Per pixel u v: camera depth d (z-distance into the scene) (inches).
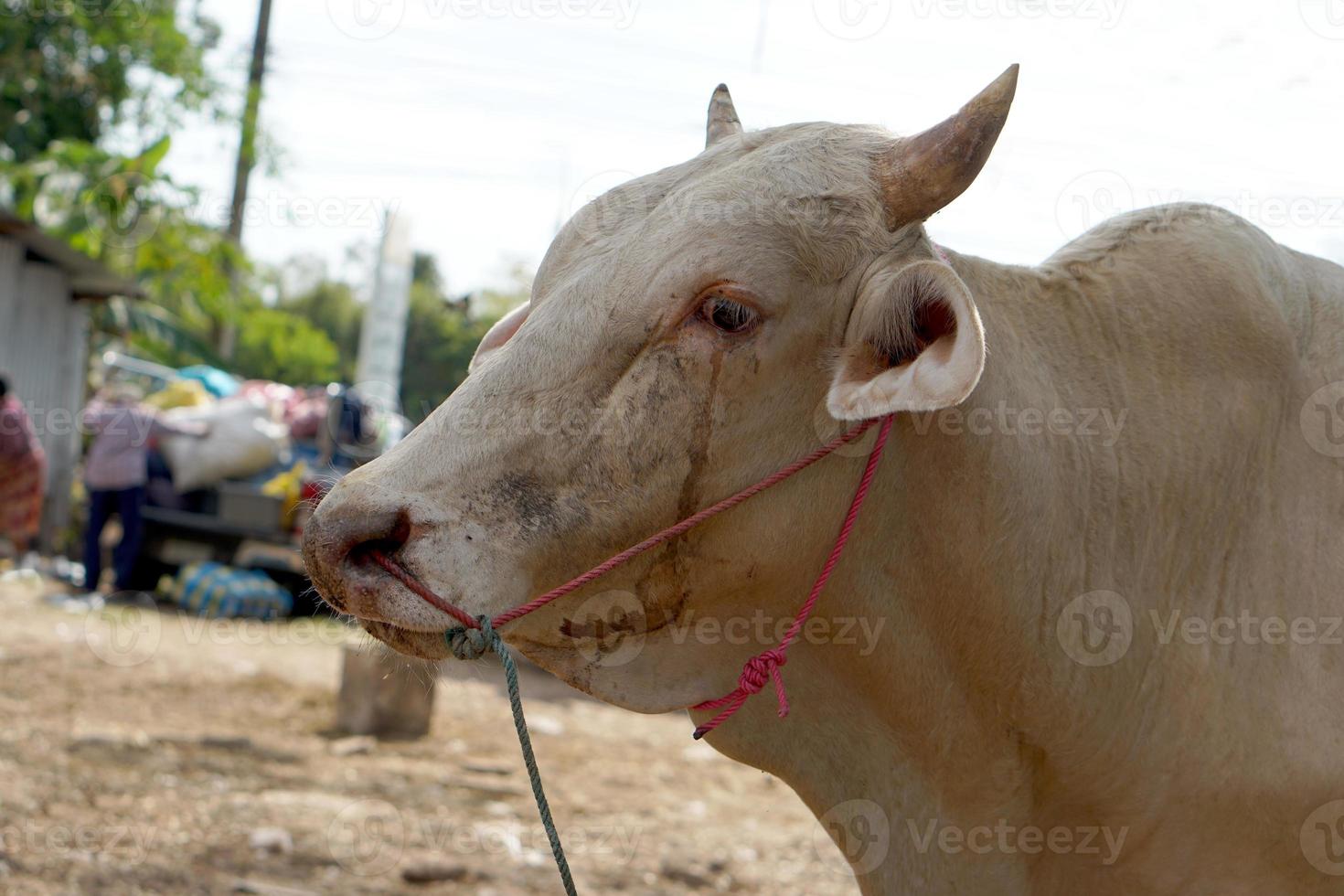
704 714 108.2
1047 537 106.9
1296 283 118.7
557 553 96.3
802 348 98.3
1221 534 112.1
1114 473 110.3
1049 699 108.0
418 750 281.9
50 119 777.6
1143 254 117.6
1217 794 108.7
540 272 104.1
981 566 104.8
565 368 96.5
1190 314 113.9
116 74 771.4
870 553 105.0
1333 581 108.6
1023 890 113.0
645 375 96.3
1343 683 106.3
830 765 111.0
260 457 449.1
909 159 99.1
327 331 1569.9
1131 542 111.0
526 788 259.3
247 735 277.1
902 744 110.3
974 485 103.4
